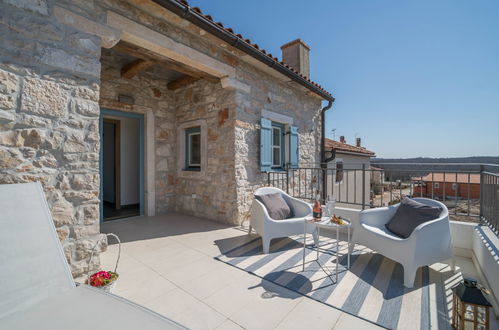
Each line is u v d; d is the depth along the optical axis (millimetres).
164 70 4547
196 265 2471
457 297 1465
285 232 2902
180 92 4930
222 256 2711
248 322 1578
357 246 3088
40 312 1117
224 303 1795
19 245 1269
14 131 1800
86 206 2176
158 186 4766
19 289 1180
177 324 1043
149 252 2818
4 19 1775
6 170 1762
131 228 3818
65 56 2094
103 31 2375
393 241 2189
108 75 4008
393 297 1886
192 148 4969
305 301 1827
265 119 4547
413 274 2033
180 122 4938
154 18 2875
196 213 4605
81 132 2172
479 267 2273
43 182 1932
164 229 3770
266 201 3264
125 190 5828
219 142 4195
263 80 4609
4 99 1755
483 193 2666
